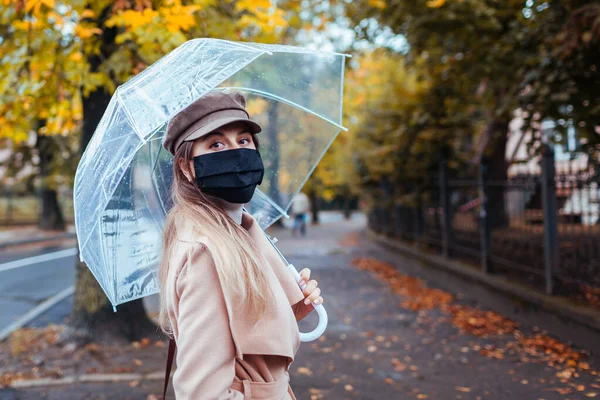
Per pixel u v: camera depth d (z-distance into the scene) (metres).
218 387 1.36
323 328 1.83
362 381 4.86
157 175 2.15
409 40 9.29
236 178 1.58
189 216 1.55
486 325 6.67
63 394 4.55
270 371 1.55
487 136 10.66
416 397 4.43
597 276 5.61
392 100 12.47
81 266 6.02
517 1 7.76
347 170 18.83
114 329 5.92
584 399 4.21
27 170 26.36
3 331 6.92
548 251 6.33
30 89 4.91
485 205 8.15
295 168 2.99
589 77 6.70
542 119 7.27
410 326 6.91
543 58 6.62
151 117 1.68
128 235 2.06
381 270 12.48
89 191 1.92
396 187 13.36
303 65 2.68
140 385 4.77
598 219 5.63
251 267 1.51
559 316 5.83
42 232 26.61
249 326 1.48
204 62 1.84
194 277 1.43
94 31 4.91
